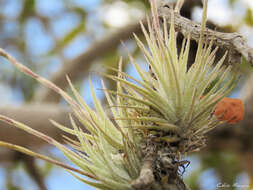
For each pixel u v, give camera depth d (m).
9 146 0.32
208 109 0.34
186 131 0.34
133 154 0.33
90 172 0.33
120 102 0.35
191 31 0.34
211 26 0.40
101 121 0.36
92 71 0.36
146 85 0.34
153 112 0.34
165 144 0.34
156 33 0.34
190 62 0.37
